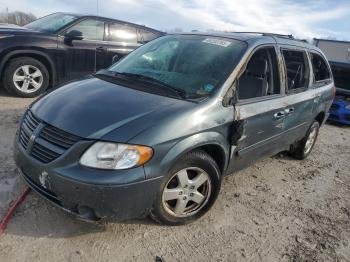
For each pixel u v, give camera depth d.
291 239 3.45
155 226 3.25
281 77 4.22
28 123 3.10
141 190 2.73
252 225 3.57
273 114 3.99
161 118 2.88
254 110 3.65
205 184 3.36
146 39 8.19
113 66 4.14
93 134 2.68
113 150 2.64
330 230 3.72
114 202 2.66
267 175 4.86
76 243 2.89
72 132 2.72
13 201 3.29
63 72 7.19
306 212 4.02
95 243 2.93
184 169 3.10
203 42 4.00
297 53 4.71
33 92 6.89
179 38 4.23
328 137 7.58
